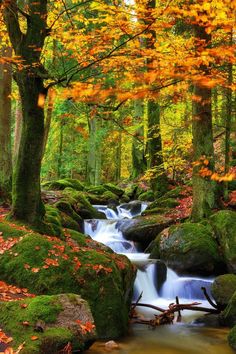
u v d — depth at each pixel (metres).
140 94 4.25
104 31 7.05
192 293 9.49
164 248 10.77
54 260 7.05
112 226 14.02
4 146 12.97
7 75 13.16
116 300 6.90
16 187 9.02
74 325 5.21
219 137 19.45
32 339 4.69
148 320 7.70
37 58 8.45
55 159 30.45
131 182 22.61
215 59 5.57
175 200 14.91
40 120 8.88
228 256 9.91
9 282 6.84
